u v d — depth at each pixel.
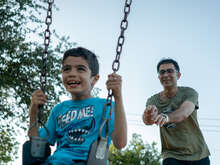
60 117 2.91
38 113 2.83
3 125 10.10
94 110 2.82
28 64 9.80
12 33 9.95
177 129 3.92
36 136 2.81
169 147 3.95
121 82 2.60
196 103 3.96
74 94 2.92
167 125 3.93
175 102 4.02
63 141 2.73
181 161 3.88
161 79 4.11
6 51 9.78
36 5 10.26
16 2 10.12
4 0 9.95
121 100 2.62
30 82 9.82
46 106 9.51
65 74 2.84
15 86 9.77
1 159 11.23
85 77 2.82
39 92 2.88
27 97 9.82
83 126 2.75
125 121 2.65
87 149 2.60
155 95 4.25
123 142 2.66
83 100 2.93
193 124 3.92
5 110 9.98
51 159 2.64
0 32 9.80
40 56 9.99
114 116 2.65
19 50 9.94
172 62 4.11
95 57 2.99
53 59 9.94
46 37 2.99
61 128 2.83
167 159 3.89
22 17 10.16
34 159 2.68
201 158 3.86
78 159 2.55
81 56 2.87
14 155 11.18
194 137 3.90
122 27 2.59
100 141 2.39
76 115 2.84
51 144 2.94
